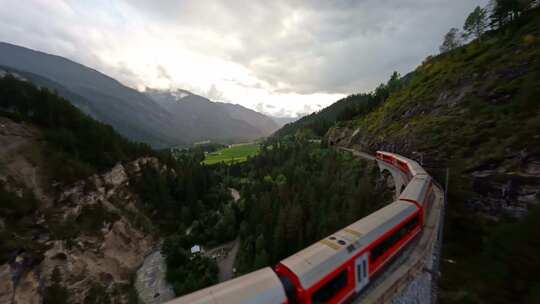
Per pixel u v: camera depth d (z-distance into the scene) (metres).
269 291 9.37
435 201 25.98
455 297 15.03
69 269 37.62
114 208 56.22
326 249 12.08
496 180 22.03
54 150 50.56
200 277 44.78
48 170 45.78
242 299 8.70
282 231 43.56
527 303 10.52
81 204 47.78
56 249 37.53
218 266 50.78
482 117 30.55
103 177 57.62
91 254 43.19
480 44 49.38
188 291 40.97
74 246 40.94
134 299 41.41
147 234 59.91
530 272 10.91
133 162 72.19
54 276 34.97
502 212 20.58
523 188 19.67
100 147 61.53
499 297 12.16
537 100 24.67
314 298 10.14
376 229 14.36
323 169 66.12
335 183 51.91
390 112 64.25
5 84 53.41
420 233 19.14
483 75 36.88
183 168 88.75
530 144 21.16
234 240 60.81
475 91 35.78
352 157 63.22
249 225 56.09
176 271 45.94
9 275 29.47
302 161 84.75
